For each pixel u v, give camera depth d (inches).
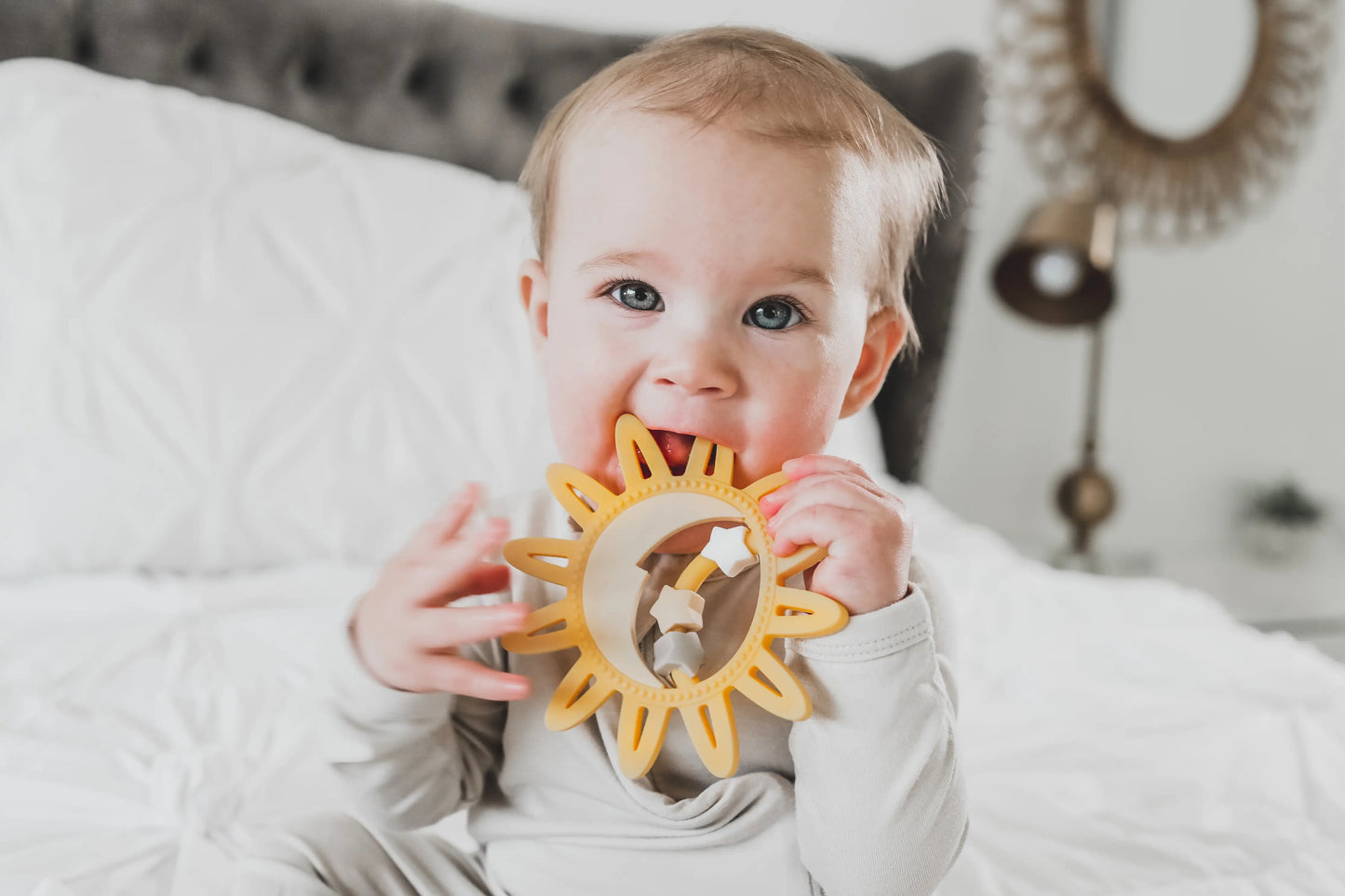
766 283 23.3
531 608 25.6
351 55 69.0
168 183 51.8
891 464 86.5
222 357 49.9
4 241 48.4
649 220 23.1
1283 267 115.3
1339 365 117.3
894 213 27.0
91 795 30.1
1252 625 92.6
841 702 21.8
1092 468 102.3
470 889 25.3
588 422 24.2
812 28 92.1
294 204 54.9
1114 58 104.8
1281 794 34.0
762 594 22.0
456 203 59.4
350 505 51.2
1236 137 110.6
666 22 86.0
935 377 85.3
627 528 23.0
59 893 24.5
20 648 39.2
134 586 45.7
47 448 46.7
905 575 22.5
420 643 21.3
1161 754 36.4
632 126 24.0
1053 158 106.1
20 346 47.6
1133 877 28.9
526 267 29.3
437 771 24.1
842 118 25.3
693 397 23.2
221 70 65.8
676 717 23.9
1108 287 94.0
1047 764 35.8
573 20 82.9
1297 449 117.5
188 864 27.0
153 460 48.1
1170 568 107.7
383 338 53.9
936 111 82.5
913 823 21.4
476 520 28.1
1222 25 108.0
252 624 43.1
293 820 26.2
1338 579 107.8
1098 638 47.8
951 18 98.9
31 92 51.3
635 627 23.0
